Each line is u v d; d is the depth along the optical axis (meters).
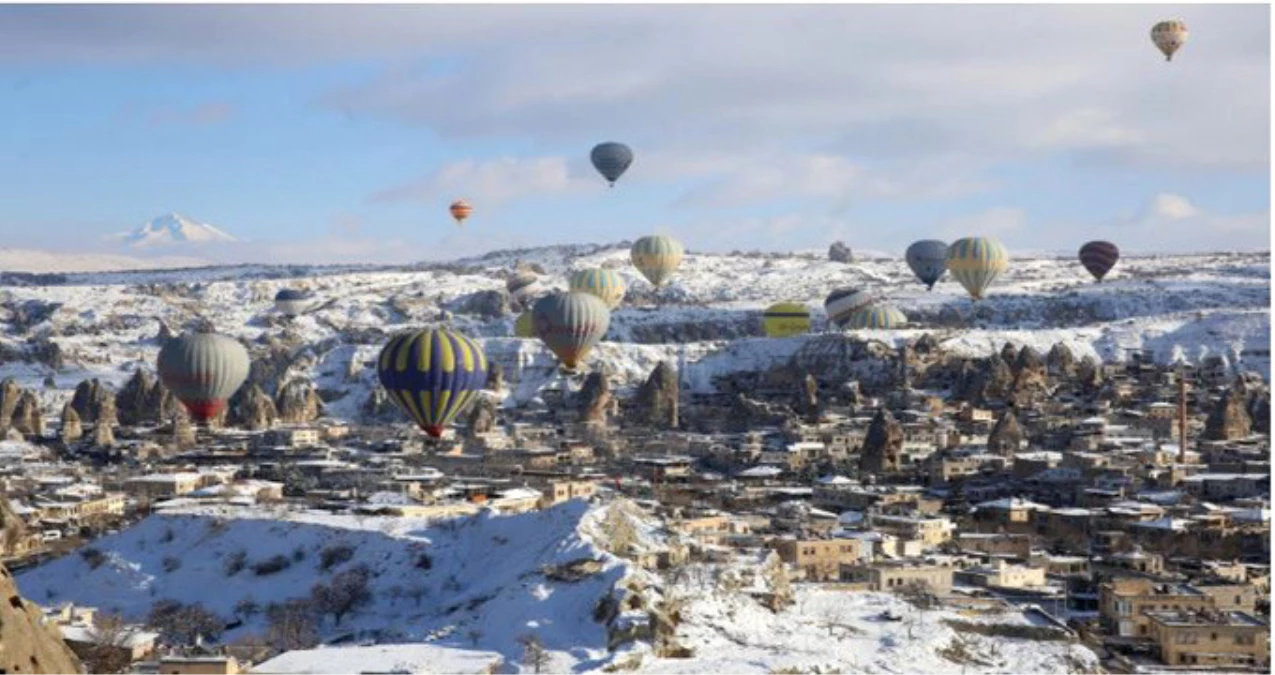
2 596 93.31
